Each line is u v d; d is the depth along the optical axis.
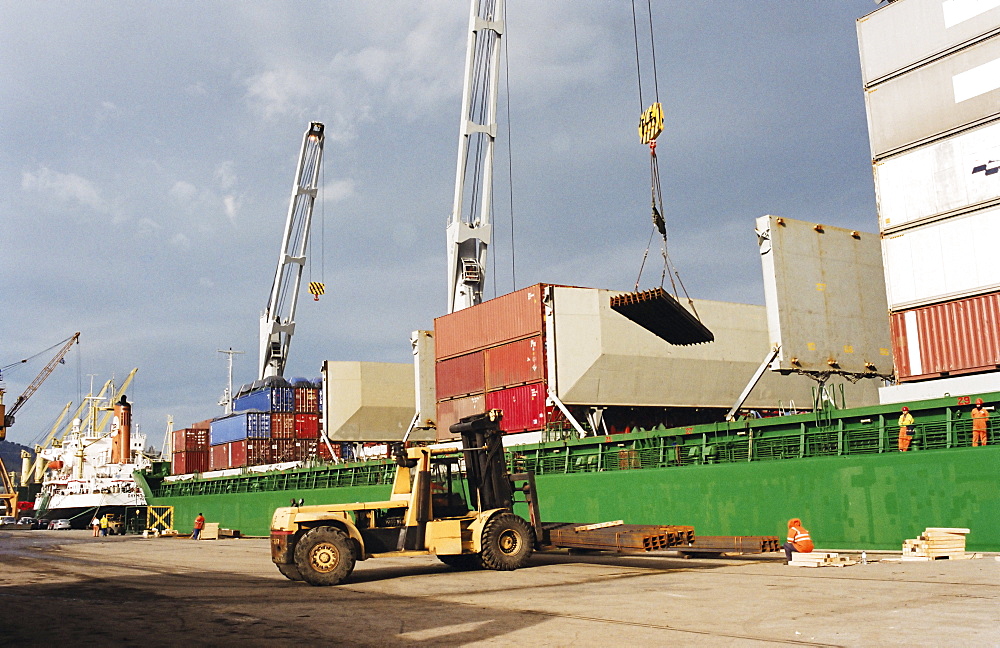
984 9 22.73
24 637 10.63
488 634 10.12
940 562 16.20
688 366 36.53
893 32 24.95
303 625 11.28
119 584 17.77
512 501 18.95
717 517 23.86
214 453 60.91
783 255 28.88
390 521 17.83
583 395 34.03
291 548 16.59
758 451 24.80
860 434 22.17
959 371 22.58
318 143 75.25
